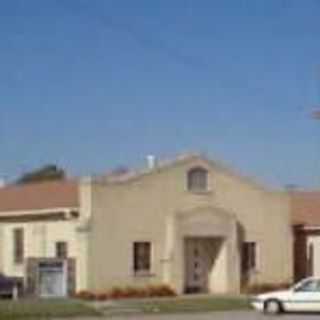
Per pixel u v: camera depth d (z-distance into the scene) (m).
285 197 60.44
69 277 53.50
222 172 58.06
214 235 57.22
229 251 57.66
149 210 55.44
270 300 45.94
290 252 60.47
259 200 59.41
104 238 53.97
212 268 57.69
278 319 42.34
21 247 58.47
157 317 43.94
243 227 58.69
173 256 55.78
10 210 59.28
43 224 57.00
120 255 54.34
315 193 68.75
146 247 55.28
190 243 56.94
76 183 61.09
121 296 53.44
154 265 55.38
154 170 55.69
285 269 60.22
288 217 60.53
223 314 45.53
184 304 49.31
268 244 59.59
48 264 53.12
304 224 62.62
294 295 45.53
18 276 56.38
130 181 54.91
